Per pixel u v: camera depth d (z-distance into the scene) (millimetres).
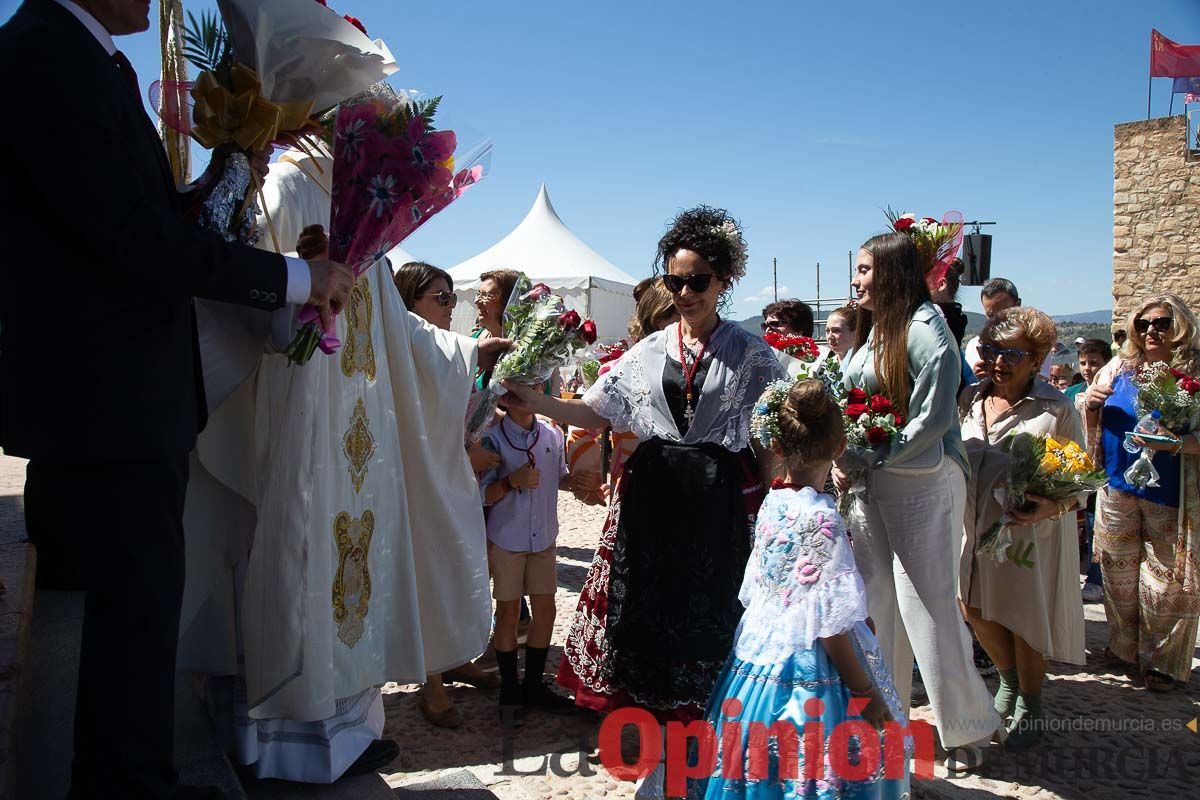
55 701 1892
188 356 1906
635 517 3137
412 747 3689
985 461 3869
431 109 2344
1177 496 4371
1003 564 3783
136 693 1773
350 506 2572
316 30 2090
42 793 1801
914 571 3469
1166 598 4371
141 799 1771
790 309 6102
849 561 2449
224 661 2533
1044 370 7828
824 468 2584
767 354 3115
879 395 3502
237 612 2545
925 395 3387
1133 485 4426
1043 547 3830
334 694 2508
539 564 4105
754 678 2479
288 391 2406
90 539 1763
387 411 2766
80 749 1748
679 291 3051
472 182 2420
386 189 2225
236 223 2139
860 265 3658
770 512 2566
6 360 1728
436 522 2949
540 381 3379
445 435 2996
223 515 2490
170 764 1839
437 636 2967
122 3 1801
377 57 2170
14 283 1704
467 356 3053
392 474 2773
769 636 2479
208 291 1845
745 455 3109
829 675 2436
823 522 2451
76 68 1648
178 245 1741
